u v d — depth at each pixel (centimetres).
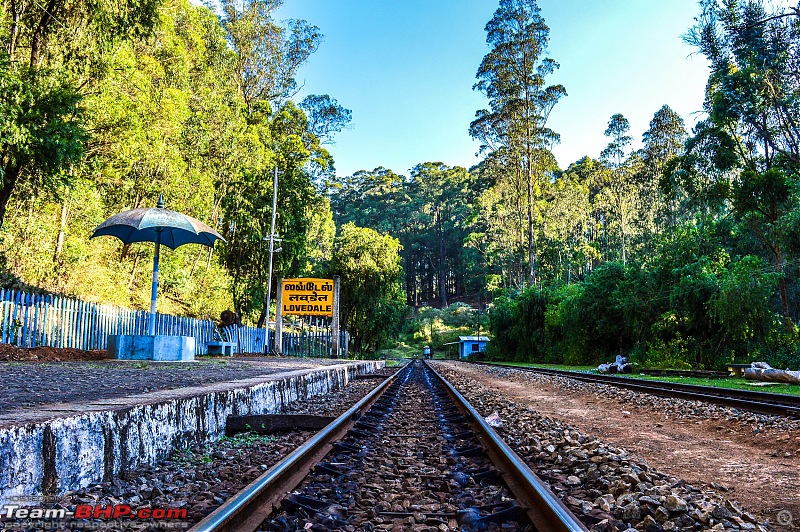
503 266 7894
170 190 2469
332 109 5278
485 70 5634
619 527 326
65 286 1866
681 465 538
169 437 522
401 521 331
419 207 14212
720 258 3053
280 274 3528
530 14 5475
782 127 2862
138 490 391
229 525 287
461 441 631
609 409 1023
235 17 4647
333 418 716
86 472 396
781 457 579
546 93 5600
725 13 2622
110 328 1716
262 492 342
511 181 6366
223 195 3256
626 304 3312
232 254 3525
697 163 3134
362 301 4922
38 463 353
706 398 1041
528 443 620
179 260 2878
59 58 1700
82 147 1384
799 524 354
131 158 2036
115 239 2500
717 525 329
